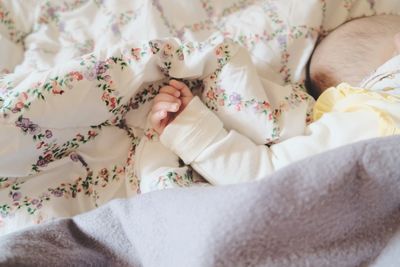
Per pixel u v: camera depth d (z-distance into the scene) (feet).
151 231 1.48
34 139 2.00
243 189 1.32
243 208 1.28
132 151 2.39
